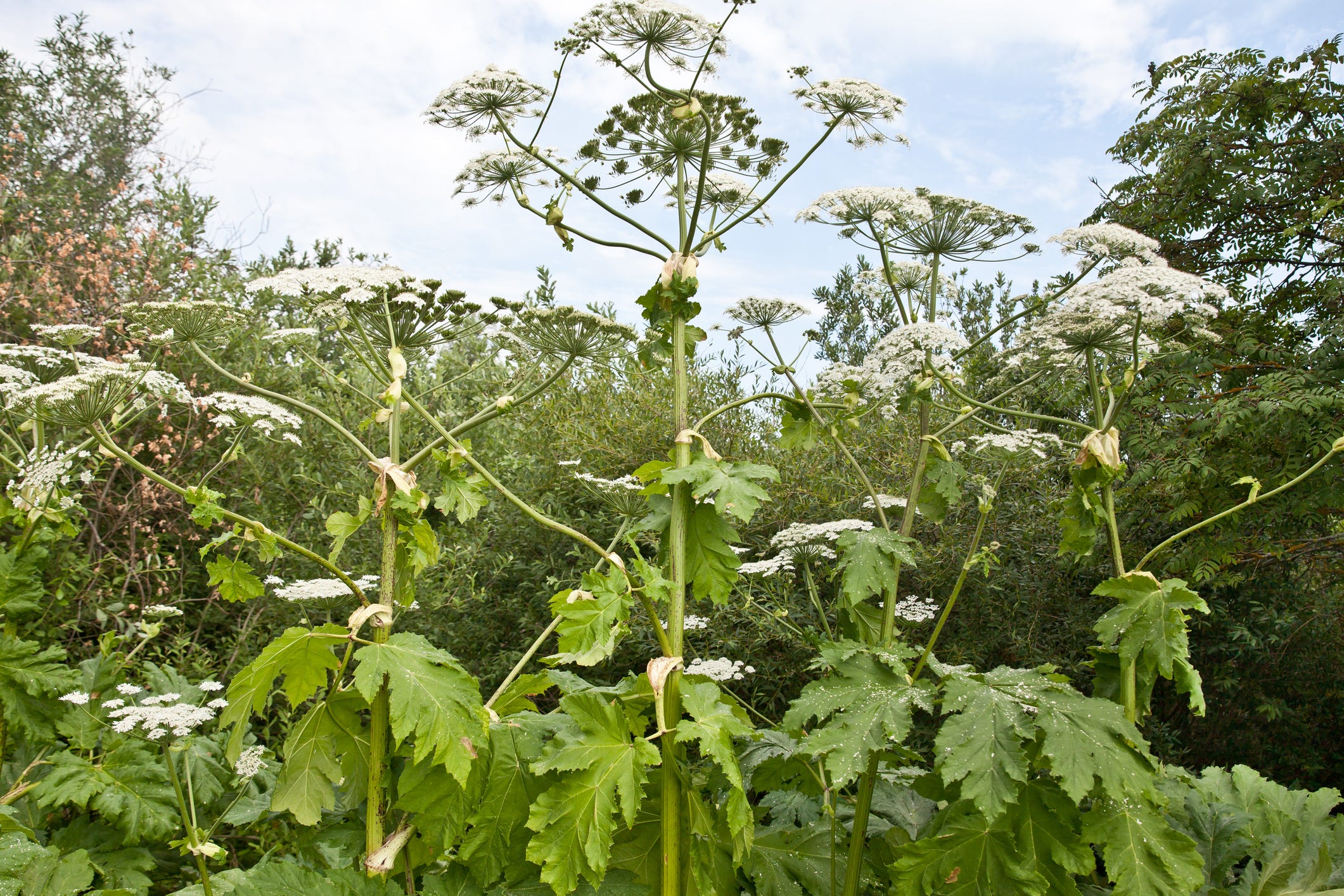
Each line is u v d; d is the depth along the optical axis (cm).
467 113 271
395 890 221
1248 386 561
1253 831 312
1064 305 283
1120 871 232
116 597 495
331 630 221
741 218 265
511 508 586
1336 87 630
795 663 522
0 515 301
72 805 352
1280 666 636
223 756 350
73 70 791
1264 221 661
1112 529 283
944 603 562
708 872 246
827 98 279
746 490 231
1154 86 734
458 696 212
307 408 251
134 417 285
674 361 260
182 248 658
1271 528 577
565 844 206
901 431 607
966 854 239
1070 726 229
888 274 319
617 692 272
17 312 577
